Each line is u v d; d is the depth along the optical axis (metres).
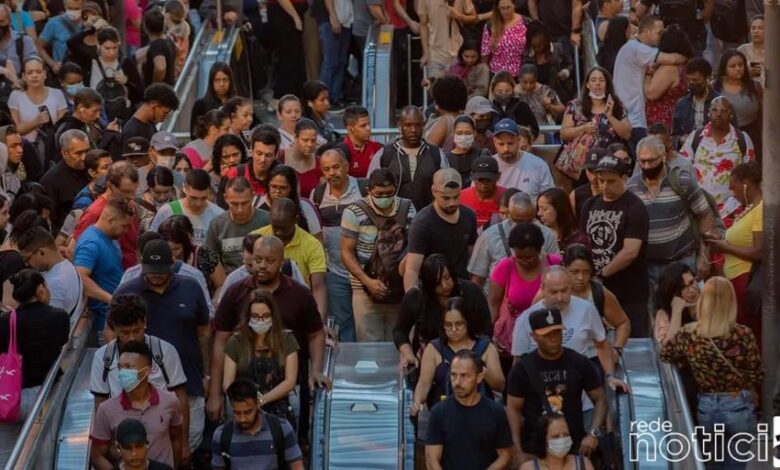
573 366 25.47
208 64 45.28
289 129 36.81
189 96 44.38
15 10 43.69
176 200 30.72
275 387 26.17
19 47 41.66
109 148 37.06
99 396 25.91
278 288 26.88
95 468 25.61
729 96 37.03
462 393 24.86
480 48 43.53
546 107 40.19
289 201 28.45
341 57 46.34
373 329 30.09
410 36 46.25
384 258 29.66
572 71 45.25
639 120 38.41
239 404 24.67
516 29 42.75
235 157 33.81
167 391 25.75
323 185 31.84
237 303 26.73
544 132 38.72
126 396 25.47
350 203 30.19
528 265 27.45
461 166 33.16
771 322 28.25
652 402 26.80
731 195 34.06
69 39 41.62
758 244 29.53
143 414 25.44
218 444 25.00
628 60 38.41
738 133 34.22
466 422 25.00
